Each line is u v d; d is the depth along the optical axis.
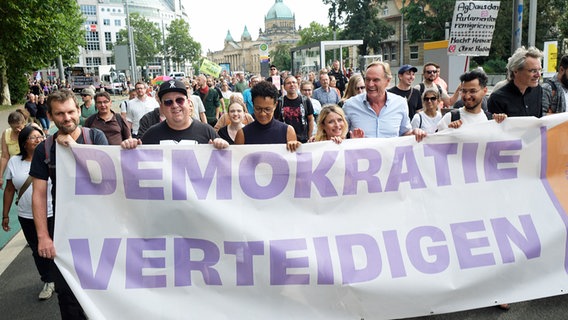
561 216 3.82
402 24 56.88
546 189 3.89
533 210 3.81
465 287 3.55
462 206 3.75
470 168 3.83
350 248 3.52
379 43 61.78
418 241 3.61
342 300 3.43
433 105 5.59
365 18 60.22
